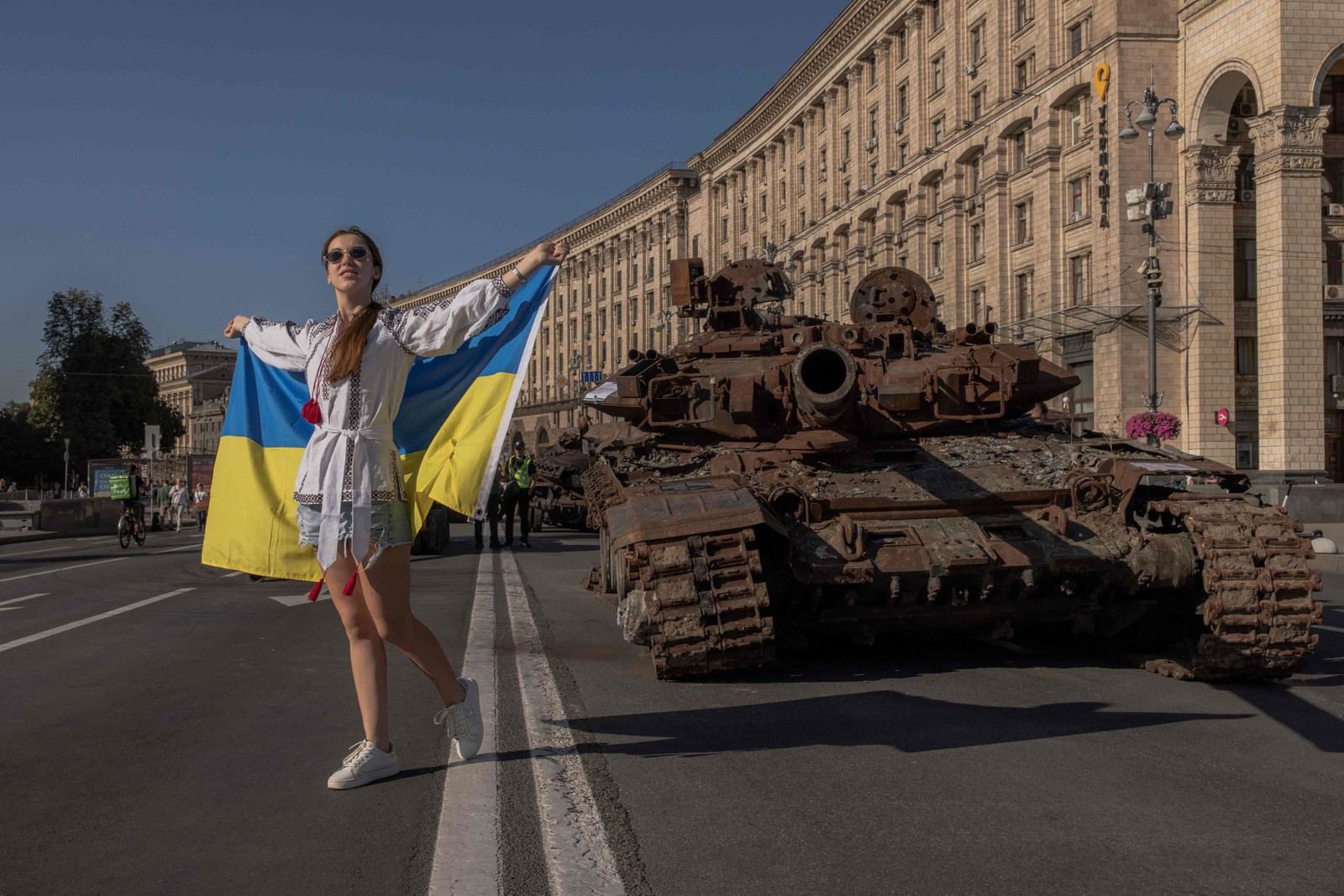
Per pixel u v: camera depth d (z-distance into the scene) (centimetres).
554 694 695
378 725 498
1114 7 3469
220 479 505
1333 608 1177
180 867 392
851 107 5491
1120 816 442
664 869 385
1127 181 3469
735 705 656
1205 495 764
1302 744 558
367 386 459
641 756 538
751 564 687
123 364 7038
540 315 502
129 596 1362
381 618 484
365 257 466
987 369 916
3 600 1338
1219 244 3419
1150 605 776
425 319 457
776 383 911
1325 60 3119
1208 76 3350
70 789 492
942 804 457
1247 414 3500
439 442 504
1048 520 760
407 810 455
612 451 1073
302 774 512
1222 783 489
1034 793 473
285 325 491
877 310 1080
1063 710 639
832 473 820
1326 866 388
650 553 689
